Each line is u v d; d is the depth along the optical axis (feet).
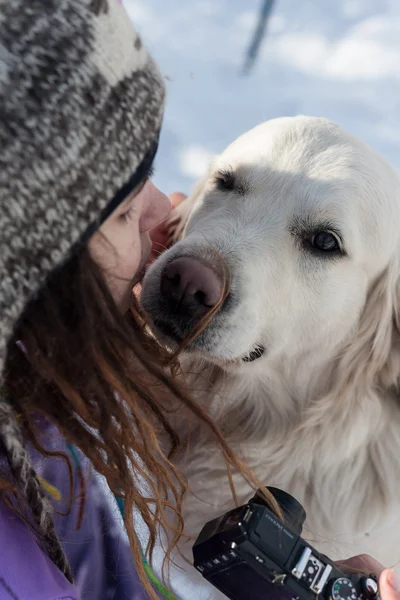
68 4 1.34
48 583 1.48
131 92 1.42
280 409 2.18
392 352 2.21
